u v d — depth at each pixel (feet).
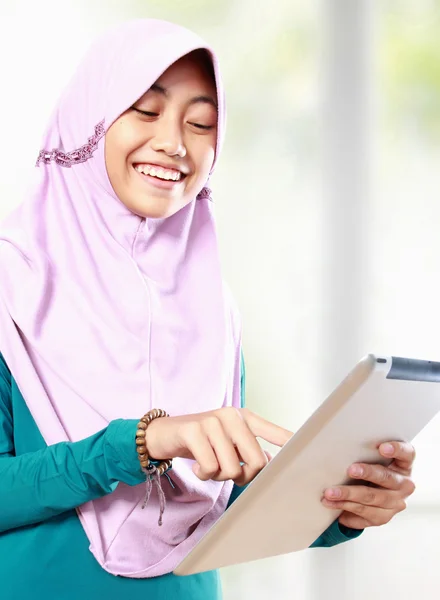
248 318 8.61
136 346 3.86
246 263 8.61
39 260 3.86
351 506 3.34
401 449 3.21
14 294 3.80
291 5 8.62
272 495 2.81
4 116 8.22
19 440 3.71
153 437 3.15
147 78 3.78
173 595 3.68
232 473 2.97
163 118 3.86
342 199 8.63
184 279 4.23
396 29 8.71
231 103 8.57
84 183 4.06
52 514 3.41
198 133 3.98
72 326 3.81
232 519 2.77
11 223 4.03
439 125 8.75
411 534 8.52
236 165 8.60
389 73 8.69
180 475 3.72
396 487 3.29
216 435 3.02
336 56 8.61
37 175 4.15
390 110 8.69
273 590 8.41
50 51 8.30
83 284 3.92
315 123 8.64
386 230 8.68
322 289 8.61
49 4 8.30
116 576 3.56
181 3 8.50
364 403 2.64
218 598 3.93
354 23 8.62
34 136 8.25
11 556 3.50
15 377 3.70
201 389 3.98
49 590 3.44
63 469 3.30
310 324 8.63
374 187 8.66
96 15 8.36
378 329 8.65
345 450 2.95
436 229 8.75
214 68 3.91
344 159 8.63
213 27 8.57
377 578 8.43
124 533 3.63
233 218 8.59
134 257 4.06
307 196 8.65
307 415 8.57
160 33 3.96
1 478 3.39
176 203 3.96
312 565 8.41
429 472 8.62
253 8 8.61
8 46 8.24
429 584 8.48
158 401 3.83
